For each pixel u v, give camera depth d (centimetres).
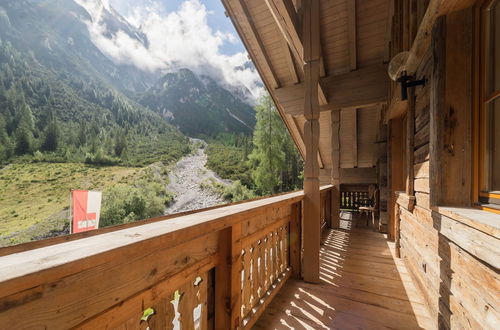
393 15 374
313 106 261
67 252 58
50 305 55
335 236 450
